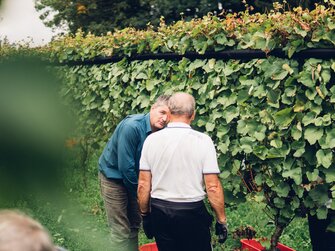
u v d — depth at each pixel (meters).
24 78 0.81
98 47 6.11
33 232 0.84
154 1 12.95
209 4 14.98
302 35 3.84
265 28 4.23
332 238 4.26
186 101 3.90
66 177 0.78
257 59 4.25
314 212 4.15
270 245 4.50
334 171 3.96
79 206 0.79
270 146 4.27
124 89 6.09
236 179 4.52
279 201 4.29
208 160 3.85
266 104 4.25
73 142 0.80
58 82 0.84
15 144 0.77
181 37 5.07
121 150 4.41
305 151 4.05
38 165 0.77
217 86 4.57
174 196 3.82
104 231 0.86
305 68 3.96
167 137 3.87
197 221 3.86
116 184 4.68
